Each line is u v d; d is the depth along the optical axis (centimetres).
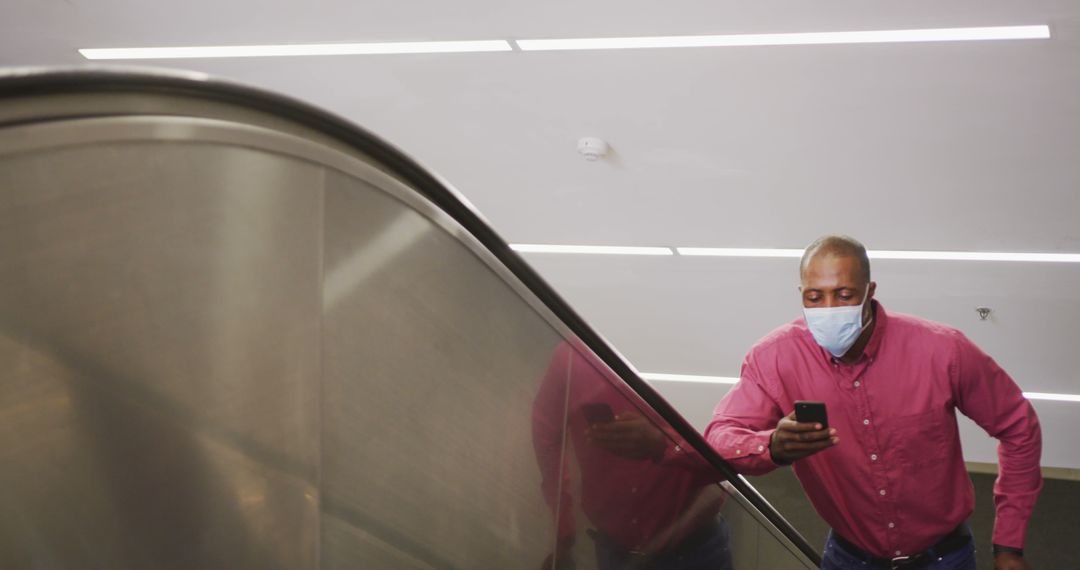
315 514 130
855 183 627
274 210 123
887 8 451
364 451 140
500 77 551
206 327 113
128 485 103
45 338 95
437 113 597
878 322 330
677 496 255
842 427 337
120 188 102
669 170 639
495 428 175
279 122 126
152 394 106
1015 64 489
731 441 311
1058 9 439
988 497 888
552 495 197
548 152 632
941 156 584
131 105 105
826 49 496
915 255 727
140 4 516
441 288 159
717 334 888
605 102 568
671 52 512
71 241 97
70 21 541
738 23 476
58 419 96
